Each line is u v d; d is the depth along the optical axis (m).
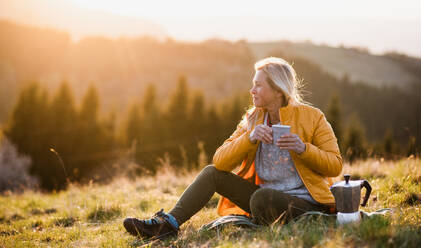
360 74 122.56
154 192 6.07
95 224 4.11
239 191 2.87
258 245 2.21
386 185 3.99
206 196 2.82
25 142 35.56
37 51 108.19
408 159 4.84
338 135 18.38
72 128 36.53
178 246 2.62
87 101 37.88
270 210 2.61
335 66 123.88
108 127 38.50
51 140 35.69
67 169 35.00
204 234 2.74
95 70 107.19
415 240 2.00
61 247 3.18
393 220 2.40
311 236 2.21
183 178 7.09
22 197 7.65
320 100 87.19
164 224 2.73
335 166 2.61
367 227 2.14
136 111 38.06
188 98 40.12
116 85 104.44
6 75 104.94
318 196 2.64
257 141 2.79
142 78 106.56
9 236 3.83
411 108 85.25
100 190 6.78
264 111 2.95
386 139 30.27
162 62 112.25
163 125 37.41
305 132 2.73
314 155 2.53
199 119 39.22
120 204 5.09
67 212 4.94
